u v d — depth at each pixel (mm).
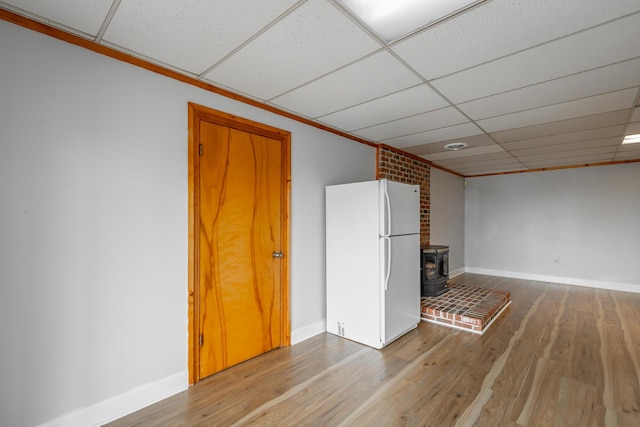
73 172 1735
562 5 1421
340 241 3201
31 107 1603
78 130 1752
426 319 3725
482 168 5859
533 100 2580
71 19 1561
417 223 3467
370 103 2674
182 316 2188
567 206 5656
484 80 2221
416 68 2049
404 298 3211
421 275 4336
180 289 2178
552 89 2361
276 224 2875
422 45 1771
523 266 6082
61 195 1695
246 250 2615
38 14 1524
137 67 1976
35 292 1611
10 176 1546
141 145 1994
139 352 1979
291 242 2982
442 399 2084
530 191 6035
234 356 2535
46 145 1646
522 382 2291
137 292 1972
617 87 2312
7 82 1536
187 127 2219
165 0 1400
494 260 6426
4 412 1525
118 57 1882
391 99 2580
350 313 3111
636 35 1651
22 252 1577
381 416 1910
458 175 6516
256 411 1958
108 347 1854
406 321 3242
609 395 2115
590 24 1562
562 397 2094
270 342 2828
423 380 2326
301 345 2971
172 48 1828
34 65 1608
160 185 2080
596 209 5391
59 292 1686
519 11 1467
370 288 2961
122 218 1912
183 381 2182
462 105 2707
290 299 2973
